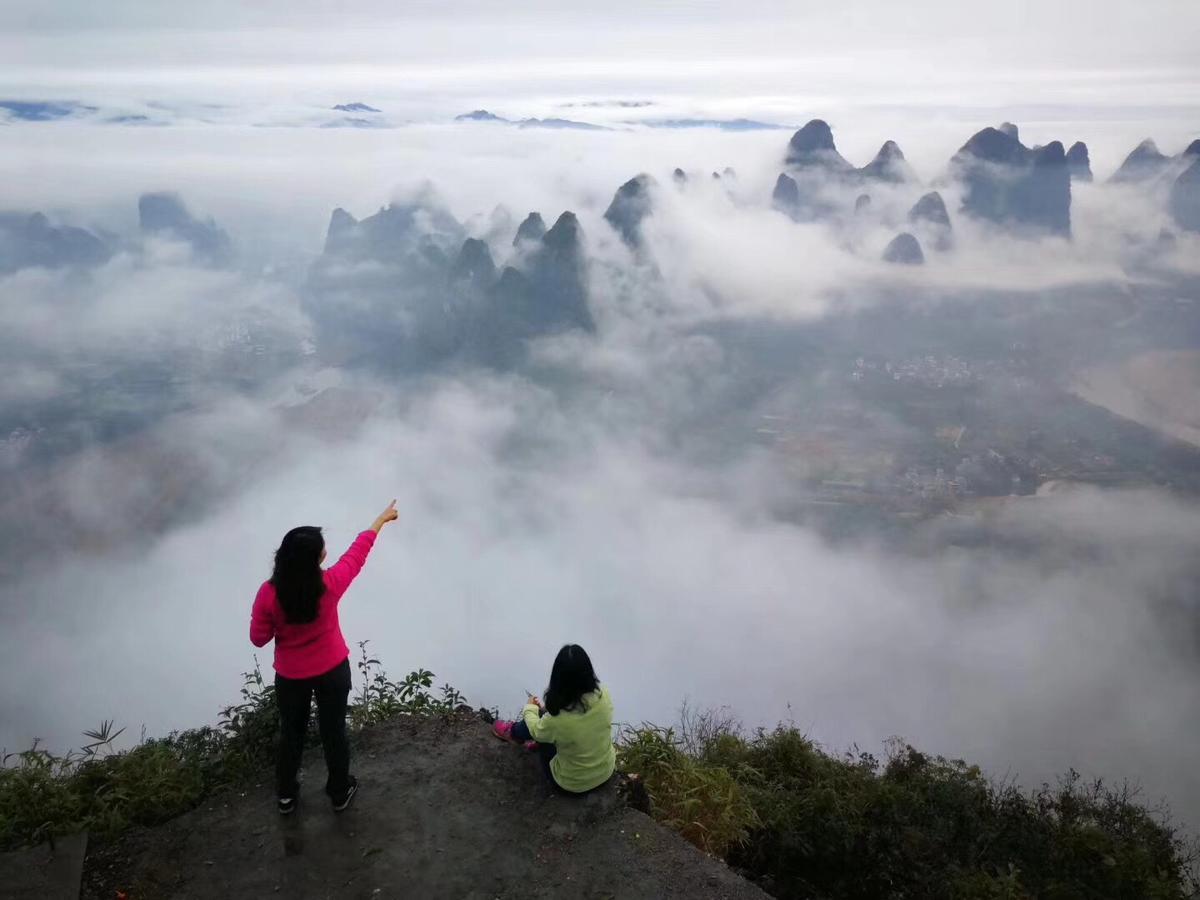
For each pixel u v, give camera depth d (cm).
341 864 328
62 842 334
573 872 329
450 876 324
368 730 416
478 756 397
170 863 328
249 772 386
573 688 359
